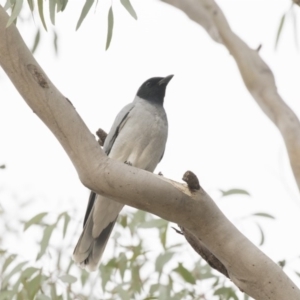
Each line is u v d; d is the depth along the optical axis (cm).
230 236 680
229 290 1003
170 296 980
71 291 987
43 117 694
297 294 675
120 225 1071
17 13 697
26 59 690
